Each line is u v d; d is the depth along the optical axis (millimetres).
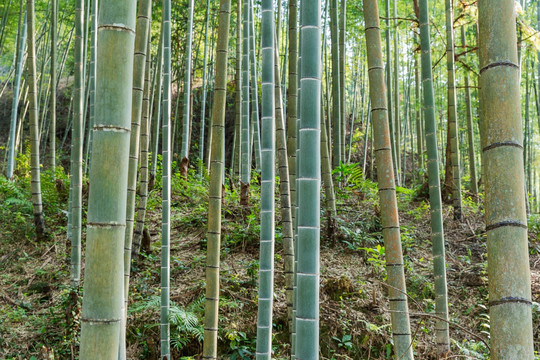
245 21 6828
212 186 3342
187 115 9000
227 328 4629
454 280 5691
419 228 7098
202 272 5637
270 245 3203
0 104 19797
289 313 3941
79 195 5227
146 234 6066
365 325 4680
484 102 1675
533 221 7484
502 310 1565
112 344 1611
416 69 11312
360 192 7781
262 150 3188
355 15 10047
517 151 1620
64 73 20250
